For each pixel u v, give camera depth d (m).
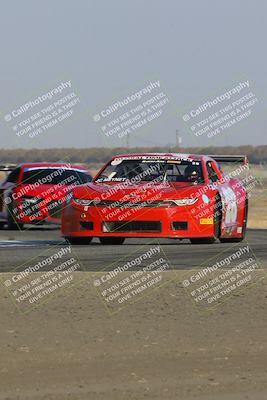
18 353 15.30
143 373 14.20
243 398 12.95
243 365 14.78
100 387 13.41
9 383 13.56
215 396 13.02
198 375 14.12
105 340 16.30
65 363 14.73
